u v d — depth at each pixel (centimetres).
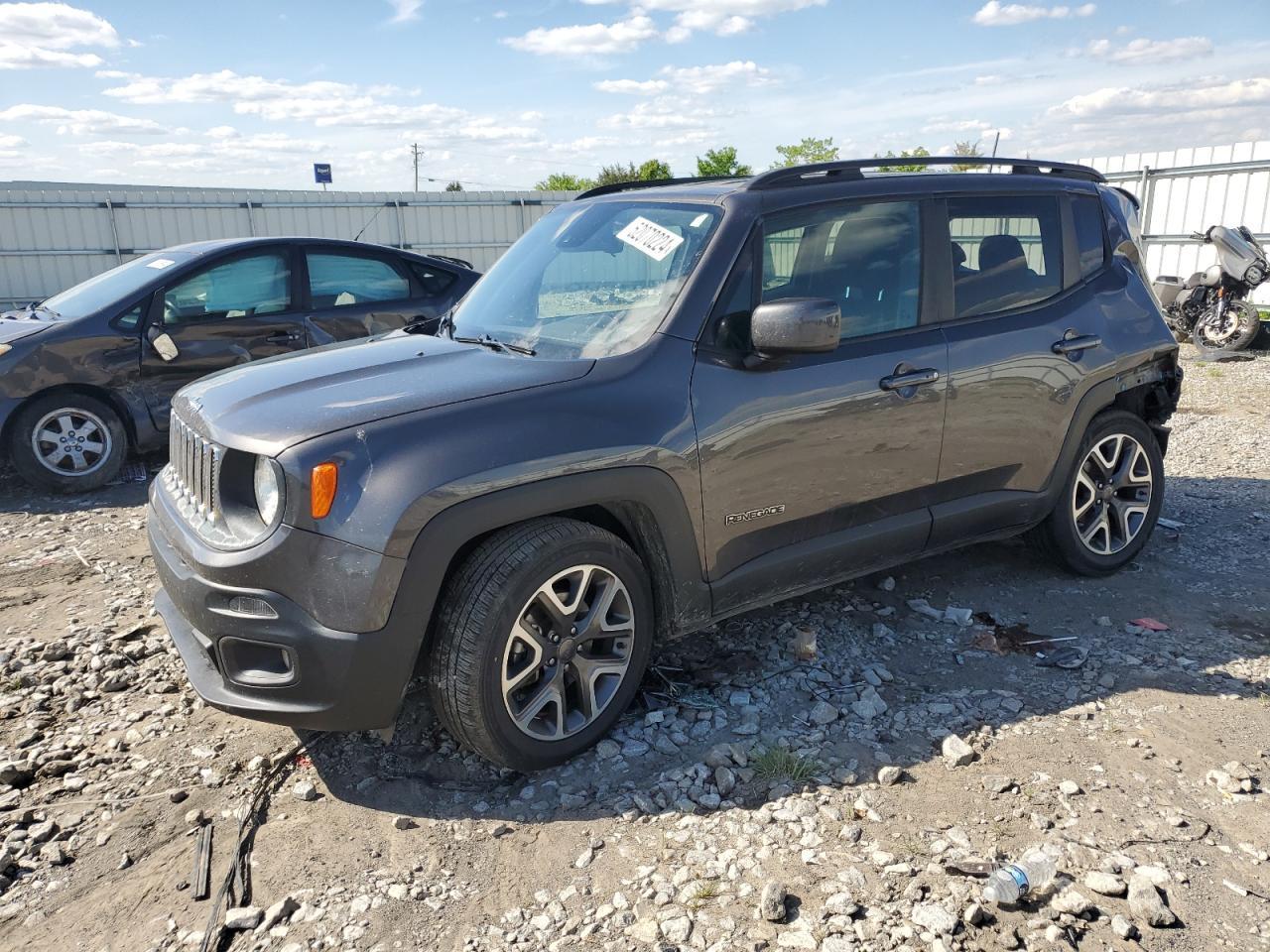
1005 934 233
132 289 702
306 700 279
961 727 331
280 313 738
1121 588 451
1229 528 532
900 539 385
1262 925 237
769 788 297
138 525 620
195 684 296
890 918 238
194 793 307
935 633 407
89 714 360
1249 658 378
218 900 256
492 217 2552
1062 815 280
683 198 373
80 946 242
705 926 239
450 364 326
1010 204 420
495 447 285
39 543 581
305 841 280
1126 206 472
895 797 291
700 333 330
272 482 275
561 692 309
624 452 303
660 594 334
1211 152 1466
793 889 251
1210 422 814
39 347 661
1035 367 408
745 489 336
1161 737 322
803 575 363
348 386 309
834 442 354
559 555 296
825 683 364
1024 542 484
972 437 395
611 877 260
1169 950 229
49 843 283
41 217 2122
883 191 382
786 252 354
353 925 244
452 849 274
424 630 280
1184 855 262
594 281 368
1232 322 1179
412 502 271
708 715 341
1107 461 456
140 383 698
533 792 301
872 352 364
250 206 2303
